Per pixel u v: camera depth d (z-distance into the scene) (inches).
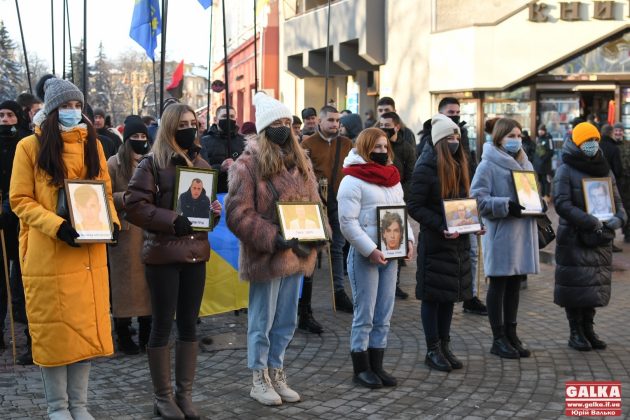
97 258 171.9
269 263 189.6
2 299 245.6
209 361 234.1
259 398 195.9
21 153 167.0
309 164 202.1
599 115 764.0
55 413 170.9
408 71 813.9
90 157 171.6
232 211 189.3
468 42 743.1
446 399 199.0
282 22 1139.9
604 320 284.2
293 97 1119.6
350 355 231.6
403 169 317.7
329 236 198.7
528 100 746.8
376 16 845.2
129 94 2242.9
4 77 1224.2
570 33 714.8
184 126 183.0
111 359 236.5
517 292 239.5
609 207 242.5
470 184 244.4
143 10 323.3
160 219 173.6
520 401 197.6
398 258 204.5
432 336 223.9
